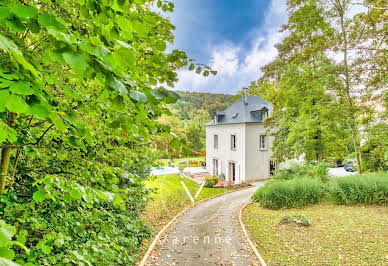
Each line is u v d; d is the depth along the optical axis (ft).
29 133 5.96
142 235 15.25
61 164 8.43
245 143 56.80
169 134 3.97
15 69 2.42
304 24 28.76
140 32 2.73
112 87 2.33
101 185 6.14
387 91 23.91
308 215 25.58
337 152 37.78
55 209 7.44
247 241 20.01
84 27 3.97
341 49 28.22
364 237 18.20
